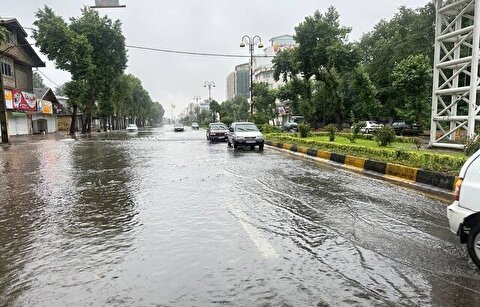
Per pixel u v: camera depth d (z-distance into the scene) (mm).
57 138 36594
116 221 5840
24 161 14992
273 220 5801
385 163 10711
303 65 32781
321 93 39906
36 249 4641
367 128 35562
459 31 14680
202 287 3525
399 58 37031
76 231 5359
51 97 51844
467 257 4230
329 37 31000
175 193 8000
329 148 16438
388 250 4457
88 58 42719
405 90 31453
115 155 17547
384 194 7797
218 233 5148
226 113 68250
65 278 3775
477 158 4023
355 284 3572
